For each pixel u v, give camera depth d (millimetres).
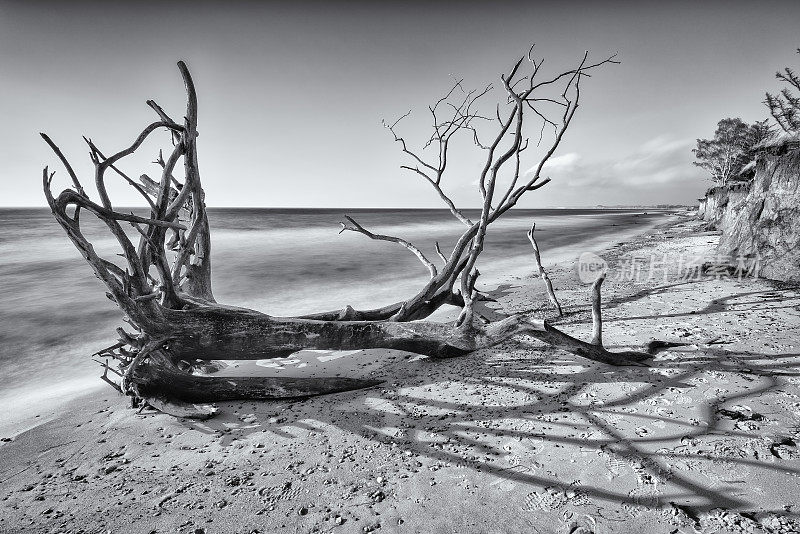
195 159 4590
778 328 5211
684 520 2223
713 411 3297
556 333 4344
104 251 19484
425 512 2457
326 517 2469
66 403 4391
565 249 19922
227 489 2793
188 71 4273
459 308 8094
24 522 2543
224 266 15688
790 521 2141
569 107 4742
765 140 15891
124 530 2438
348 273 14102
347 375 4969
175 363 4508
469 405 3828
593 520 2283
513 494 2559
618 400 3641
